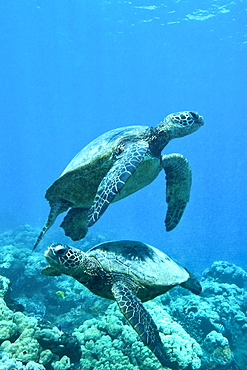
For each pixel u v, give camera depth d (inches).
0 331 263.7
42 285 563.8
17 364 222.5
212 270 729.0
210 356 426.3
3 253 607.5
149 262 216.7
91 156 251.0
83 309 503.8
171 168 281.9
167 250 1461.6
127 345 340.2
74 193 271.9
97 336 354.6
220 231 2544.3
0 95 4495.6
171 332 374.0
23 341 261.6
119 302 181.5
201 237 2049.7
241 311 564.7
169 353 336.8
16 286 546.9
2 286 330.0
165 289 210.8
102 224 2095.2
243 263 1243.8
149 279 203.6
